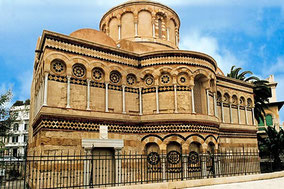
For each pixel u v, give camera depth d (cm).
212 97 2420
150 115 2098
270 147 3161
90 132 1850
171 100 2111
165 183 1361
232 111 2964
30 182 1973
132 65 2205
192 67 2183
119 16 2889
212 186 1428
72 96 1861
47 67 1769
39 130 1730
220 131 2728
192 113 2084
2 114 2930
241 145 2906
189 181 1430
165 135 2022
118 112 2064
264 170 3008
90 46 1989
